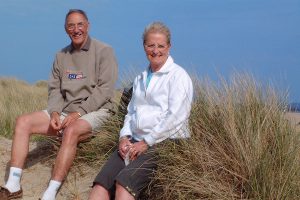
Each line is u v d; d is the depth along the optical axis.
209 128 4.18
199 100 4.51
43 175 5.07
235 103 4.33
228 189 3.73
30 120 4.88
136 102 4.19
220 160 3.91
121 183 3.71
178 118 3.92
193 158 3.96
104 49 5.14
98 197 3.86
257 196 3.60
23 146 4.75
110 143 4.94
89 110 4.97
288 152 3.81
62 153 4.50
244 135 3.92
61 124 4.88
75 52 5.15
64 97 5.23
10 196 4.55
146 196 4.06
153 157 3.88
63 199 4.47
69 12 5.05
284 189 3.60
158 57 4.04
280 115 4.25
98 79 5.12
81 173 4.85
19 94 11.70
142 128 4.02
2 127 7.81
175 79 3.98
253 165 3.70
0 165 5.40
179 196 3.76
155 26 4.04
